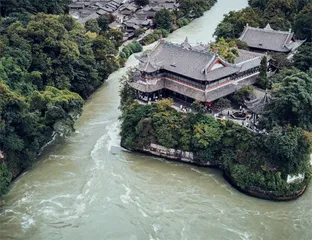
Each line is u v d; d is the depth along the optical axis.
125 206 89.56
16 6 158.62
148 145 106.75
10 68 115.75
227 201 92.19
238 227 84.62
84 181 97.31
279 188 92.25
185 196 93.25
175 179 98.81
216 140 100.75
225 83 113.69
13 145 98.06
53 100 109.19
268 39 143.25
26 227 84.00
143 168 102.50
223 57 122.56
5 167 95.25
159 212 88.19
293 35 148.75
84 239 81.19
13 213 87.62
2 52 119.00
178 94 115.06
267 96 99.12
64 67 131.75
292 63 130.62
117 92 141.12
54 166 102.88
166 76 116.12
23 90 116.00
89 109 129.62
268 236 82.31
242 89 110.81
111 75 154.38
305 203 92.06
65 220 85.75
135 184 96.69
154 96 115.50
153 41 187.75
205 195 93.81
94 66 143.38
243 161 96.62
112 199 91.56
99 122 122.06
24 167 101.44
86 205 89.75
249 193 93.94
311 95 97.94
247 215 88.06
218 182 98.00
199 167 102.94
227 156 99.50
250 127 100.50
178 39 188.88
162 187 96.00
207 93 109.31
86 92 137.50
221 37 147.12
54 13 176.00
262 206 91.00
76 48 136.25
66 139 113.81
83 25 183.38
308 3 176.00
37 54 128.25
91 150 109.25
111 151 108.56
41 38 131.25
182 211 88.69
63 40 135.75
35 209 88.69
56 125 110.94
